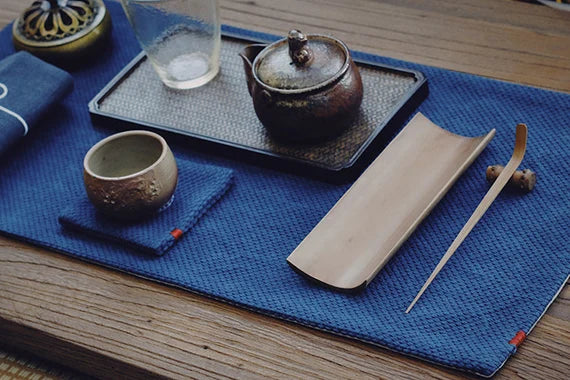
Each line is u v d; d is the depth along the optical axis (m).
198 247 0.86
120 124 1.00
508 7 1.06
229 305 0.81
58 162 0.98
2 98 0.99
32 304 0.84
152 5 0.96
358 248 0.81
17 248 0.89
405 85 0.97
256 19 1.12
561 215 0.82
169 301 0.82
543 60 0.98
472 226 0.81
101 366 0.81
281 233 0.86
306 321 0.77
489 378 0.72
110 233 0.86
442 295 0.78
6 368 0.93
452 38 1.04
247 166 0.94
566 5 1.04
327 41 0.90
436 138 0.90
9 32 1.17
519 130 0.83
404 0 1.10
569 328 0.74
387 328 0.76
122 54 1.11
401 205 0.84
